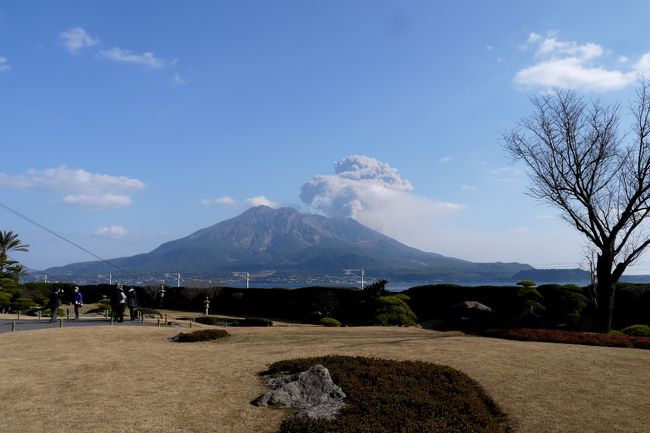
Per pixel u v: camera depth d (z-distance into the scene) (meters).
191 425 9.81
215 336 21.05
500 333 20.05
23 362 15.57
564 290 32.59
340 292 42.59
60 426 9.73
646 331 23.19
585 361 14.23
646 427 9.38
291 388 11.37
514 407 10.49
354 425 9.14
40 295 49.03
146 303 57.06
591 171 25.00
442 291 39.44
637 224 23.94
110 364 15.10
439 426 9.01
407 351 15.92
